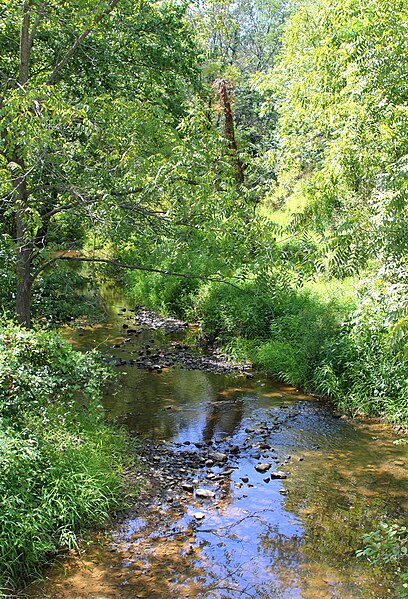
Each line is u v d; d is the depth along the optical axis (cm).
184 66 1300
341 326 1058
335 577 513
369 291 570
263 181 1303
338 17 687
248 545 562
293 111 1255
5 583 484
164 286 1723
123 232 811
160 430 850
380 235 448
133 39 1161
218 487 679
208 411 932
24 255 875
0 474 523
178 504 637
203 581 505
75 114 754
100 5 828
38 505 552
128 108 800
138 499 642
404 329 430
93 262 1077
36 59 1034
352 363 973
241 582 504
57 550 542
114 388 1032
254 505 639
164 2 1274
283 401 986
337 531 588
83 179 800
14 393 610
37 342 649
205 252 751
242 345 1238
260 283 708
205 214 736
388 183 452
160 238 805
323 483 691
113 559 535
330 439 825
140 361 1212
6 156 795
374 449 791
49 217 930
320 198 583
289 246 643
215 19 1218
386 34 577
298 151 1337
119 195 794
